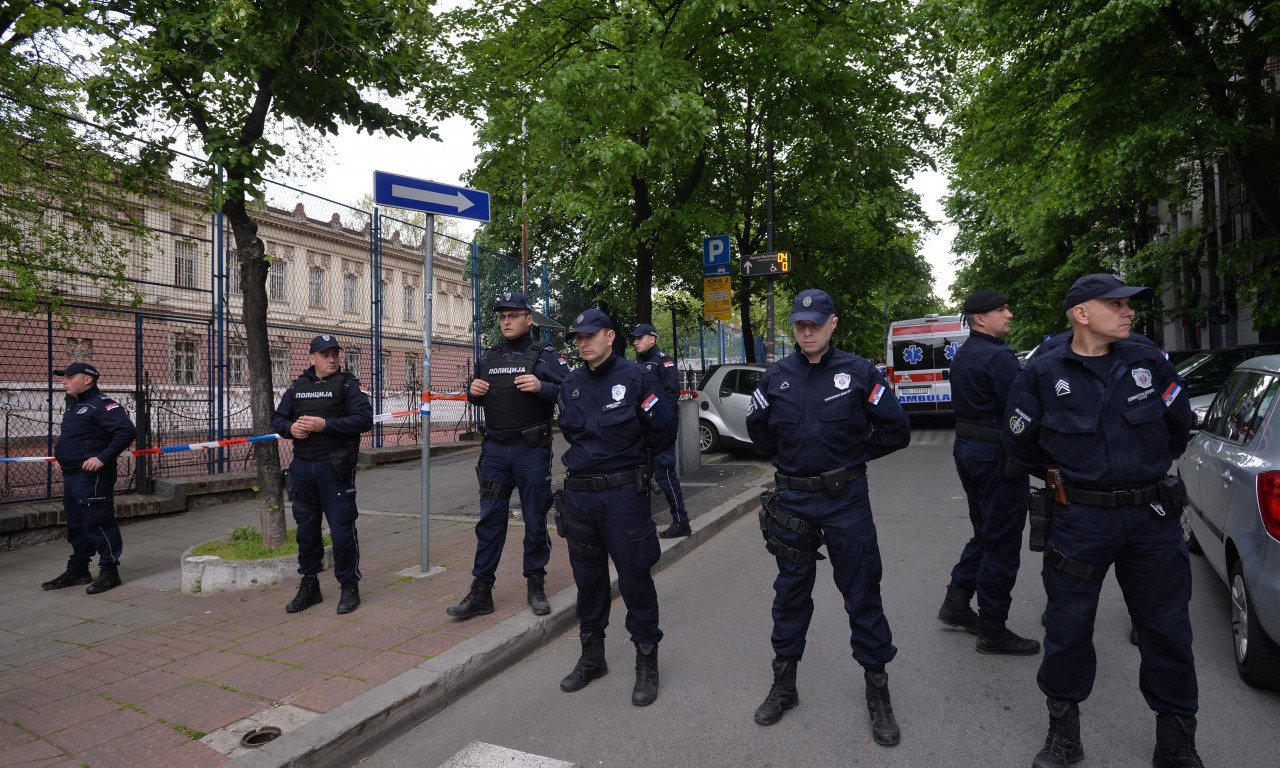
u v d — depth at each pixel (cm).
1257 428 372
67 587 580
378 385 1298
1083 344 277
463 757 313
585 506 367
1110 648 400
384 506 889
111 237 842
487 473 464
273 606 503
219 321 999
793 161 1738
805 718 332
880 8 1141
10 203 737
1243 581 354
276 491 591
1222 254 1438
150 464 913
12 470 855
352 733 321
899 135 1480
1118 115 1233
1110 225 2170
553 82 1002
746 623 461
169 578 597
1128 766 282
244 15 476
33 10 499
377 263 1309
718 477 992
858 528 317
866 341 2688
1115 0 1045
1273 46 1119
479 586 459
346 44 556
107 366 928
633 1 984
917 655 399
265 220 1159
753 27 1190
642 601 362
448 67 675
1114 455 267
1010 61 1348
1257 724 313
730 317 1202
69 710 353
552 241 2220
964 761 291
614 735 325
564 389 384
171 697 363
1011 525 388
